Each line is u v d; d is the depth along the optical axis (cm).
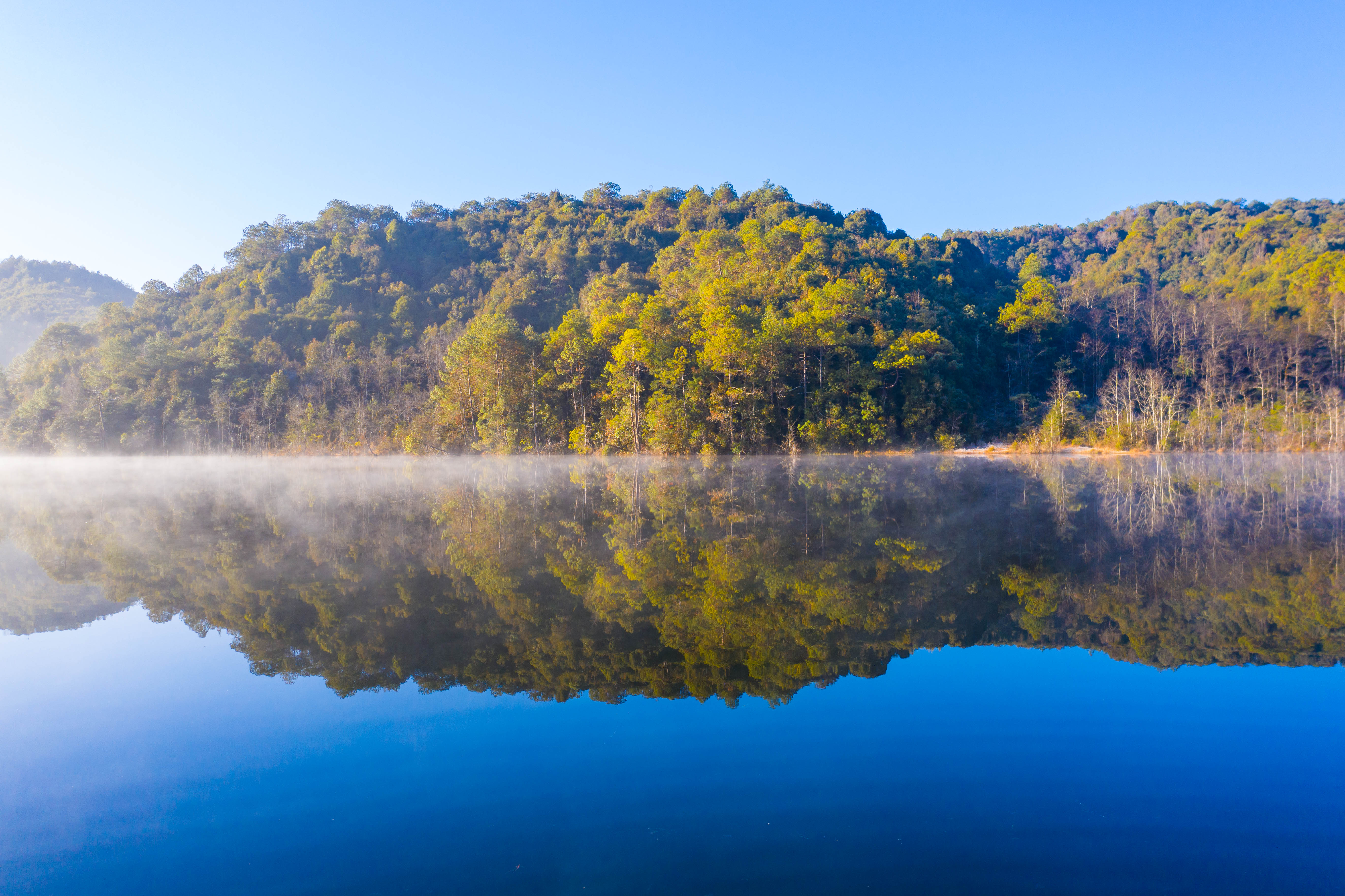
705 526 2755
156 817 788
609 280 10894
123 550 2402
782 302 8088
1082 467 5284
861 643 1288
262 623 1513
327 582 1870
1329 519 2536
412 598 1684
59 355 10925
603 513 3195
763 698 1054
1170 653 1196
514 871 667
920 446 7175
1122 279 12850
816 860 668
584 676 1159
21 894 655
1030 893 616
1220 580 1664
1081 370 8625
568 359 7569
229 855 712
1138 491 3578
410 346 10794
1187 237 14425
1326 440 6344
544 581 1823
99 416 9256
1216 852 671
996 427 7662
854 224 13062
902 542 2264
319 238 15088
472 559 2147
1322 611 1408
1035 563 1900
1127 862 659
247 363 10112
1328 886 621
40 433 9475
